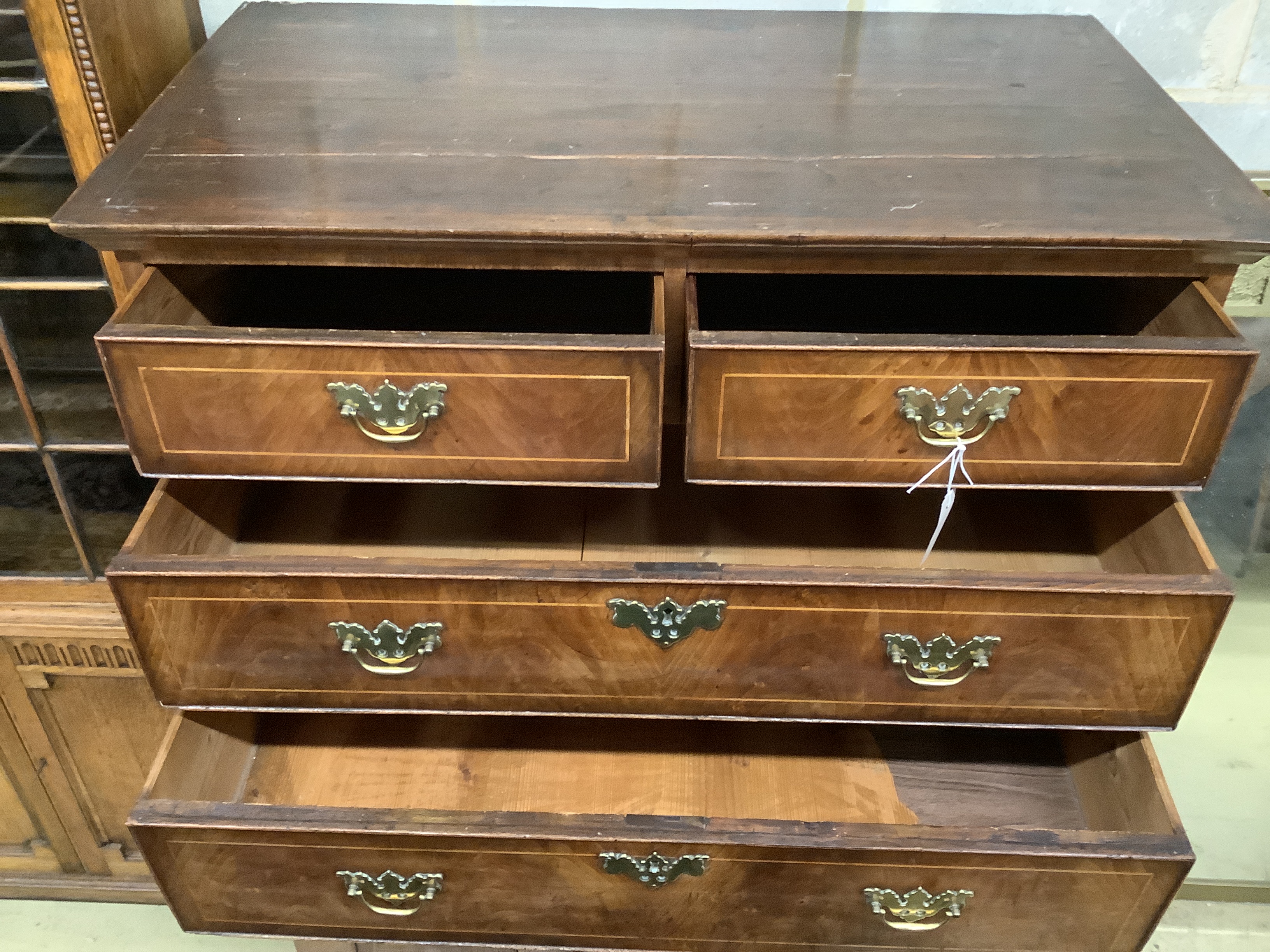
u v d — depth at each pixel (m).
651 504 1.05
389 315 1.04
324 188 0.80
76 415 1.02
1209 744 1.49
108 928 1.40
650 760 1.07
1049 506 1.06
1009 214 0.78
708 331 0.82
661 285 0.80
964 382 0.76
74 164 0.92
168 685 0.91
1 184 0.91
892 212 0.78
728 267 0.79
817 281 1.11
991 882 0.90
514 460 0.81
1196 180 0.84
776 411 0.78
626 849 0.89
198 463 0.82
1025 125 0.93
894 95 0.98
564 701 0.92
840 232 0.75
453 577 0.82
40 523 1.09
